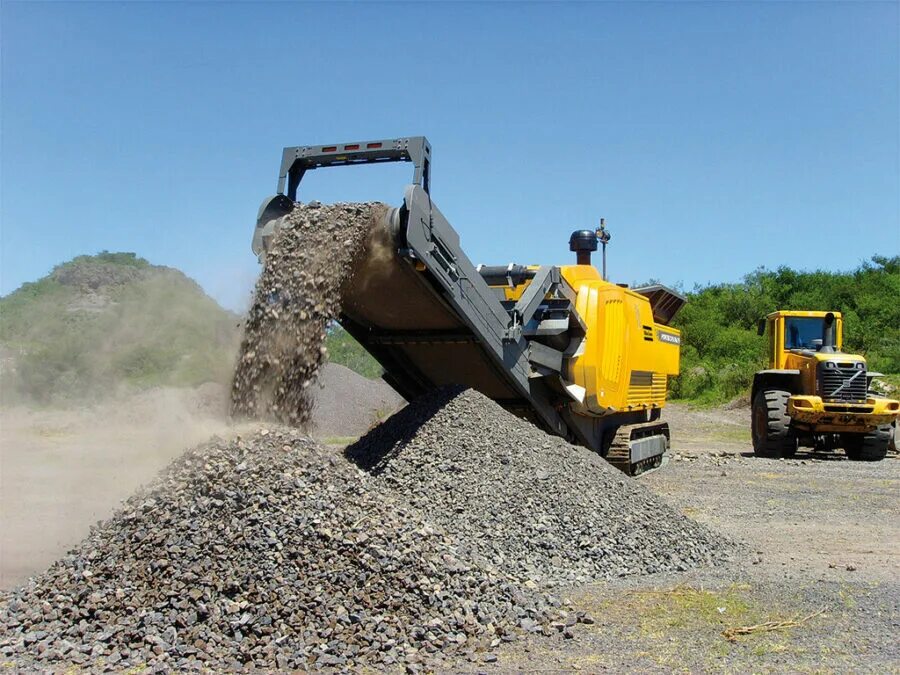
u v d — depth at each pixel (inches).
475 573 210.2
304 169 331.3
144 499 219.3
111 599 189.9
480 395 356.5
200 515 207.9
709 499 405.4
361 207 307.0
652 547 270.8
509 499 279.6
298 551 198.5
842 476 494.3
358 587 193.9
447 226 320.8
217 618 183.8
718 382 1205.7
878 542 308.7
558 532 266.1
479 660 177.6
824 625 200.8
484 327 349.7
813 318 643.5
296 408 286.2
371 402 766.5
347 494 223.6
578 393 415.2
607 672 171.2
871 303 1502.2
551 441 327.3
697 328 1454.2
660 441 530.0
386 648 180.4
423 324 361.4
